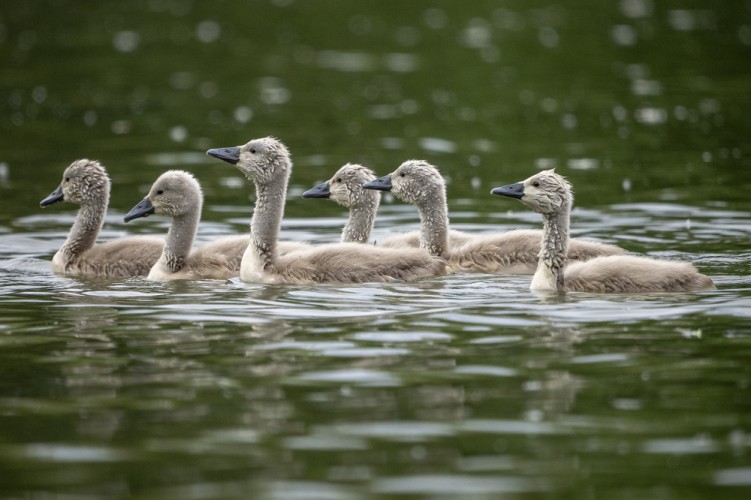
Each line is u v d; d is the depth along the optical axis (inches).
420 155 1188.5
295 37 2006.6
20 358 538.6
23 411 470.0
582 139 1253.7
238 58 1822.1
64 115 1416.1
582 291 657.0
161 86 1603.1
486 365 520.1
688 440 438.3
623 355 530.9
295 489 399.2
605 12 2175.2
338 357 534.6
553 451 429.7
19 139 1278.3
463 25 2091.5
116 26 2091.5
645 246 793.6
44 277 741.9
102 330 585.6
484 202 990.4
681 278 645.9
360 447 433.1
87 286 705.6
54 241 859.4
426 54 1836.9
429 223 764.0
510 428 450.0
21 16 2156.7
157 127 1346.0
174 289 690.2
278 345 554.6
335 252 703.1
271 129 1333.7
